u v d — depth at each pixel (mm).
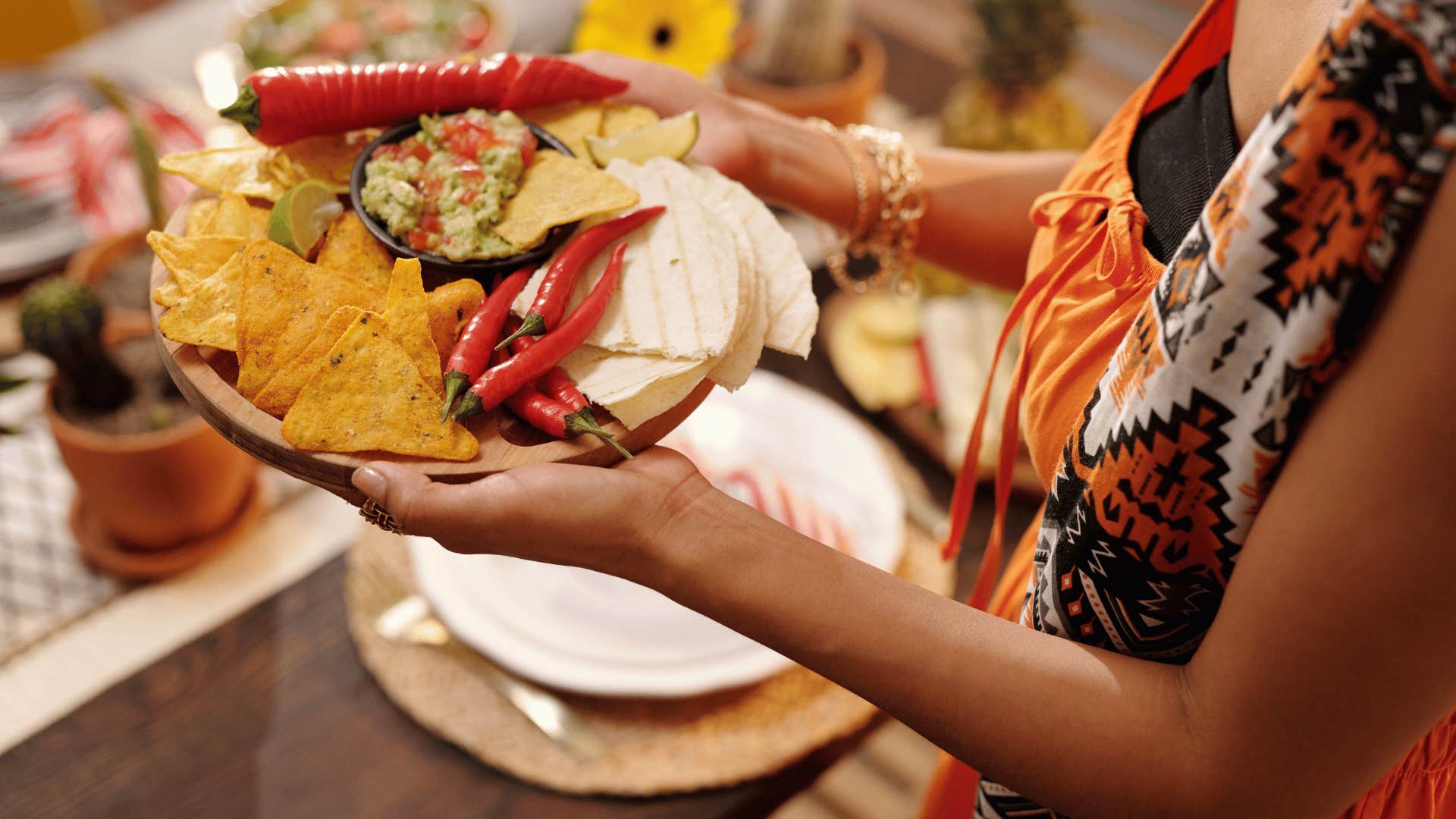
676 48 1542
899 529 1134
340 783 954
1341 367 469
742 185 871
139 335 1125
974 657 584
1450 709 488
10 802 924
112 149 1438
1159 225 699
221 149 806
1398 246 437
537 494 602
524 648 1009
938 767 986
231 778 952
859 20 2092
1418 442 431
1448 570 438
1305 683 486
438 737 987
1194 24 754
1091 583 614
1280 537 483
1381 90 433
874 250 1045
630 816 941
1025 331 750
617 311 726
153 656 1042
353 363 646
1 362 1274
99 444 997
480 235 740
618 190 762
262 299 664
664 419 686
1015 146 1443
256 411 656
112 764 957
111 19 2912
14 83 1574
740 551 612
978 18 1422
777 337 750
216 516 1131
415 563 1067
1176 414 523
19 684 1011
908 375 1351
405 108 795
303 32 1562
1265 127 482
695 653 1008
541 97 844
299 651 1052
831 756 1001
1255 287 479
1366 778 515
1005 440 797
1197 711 542
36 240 1363
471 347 676
